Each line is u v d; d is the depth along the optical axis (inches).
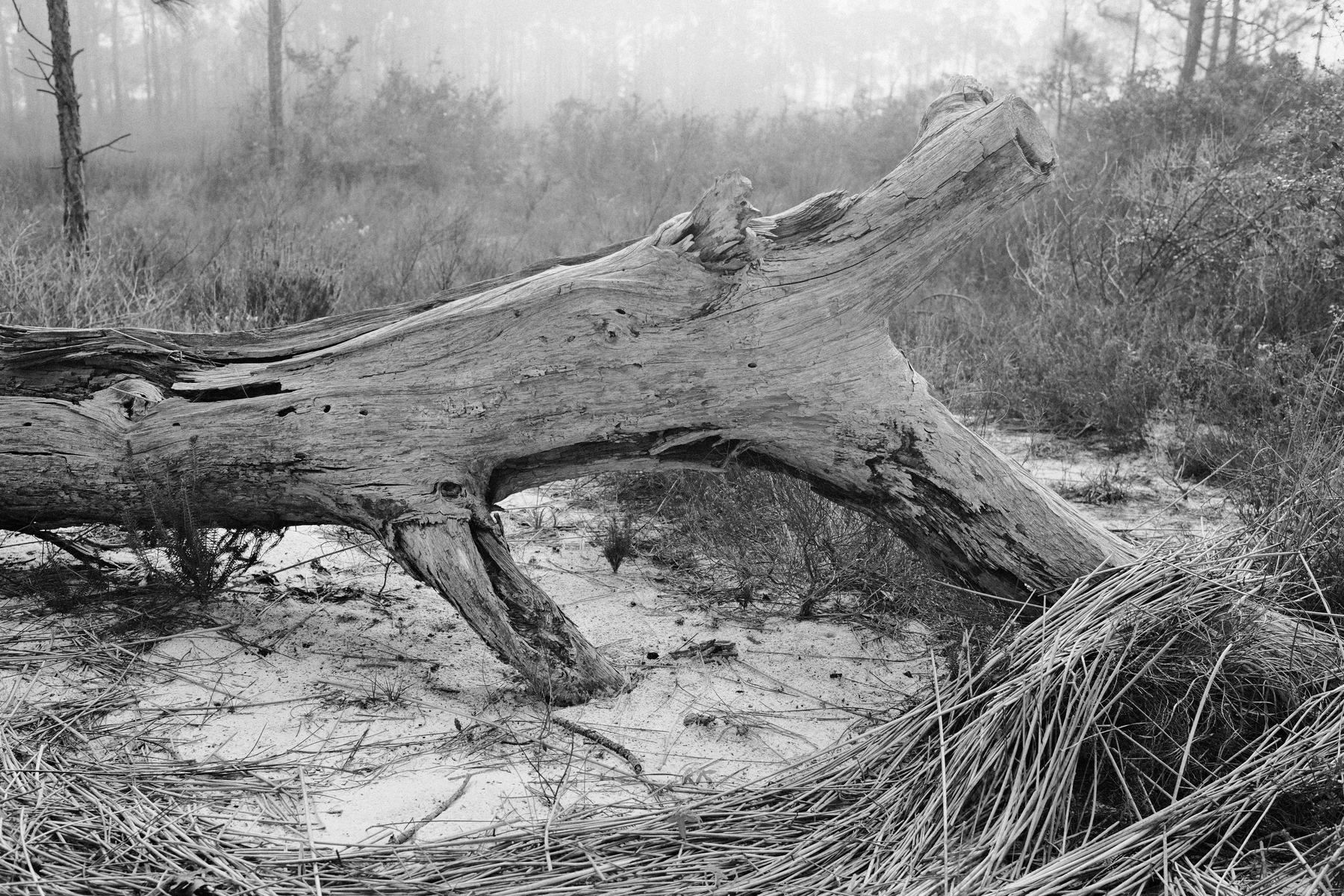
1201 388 247.8
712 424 129.9
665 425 129.7
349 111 839.7
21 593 144.7
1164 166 349.7
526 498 201.0
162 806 96.3
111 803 96.1
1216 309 279.0
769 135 888.9
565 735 115.8
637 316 126.0
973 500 125.5
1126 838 91.0
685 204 563.8
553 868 89.2
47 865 86.0
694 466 136.3
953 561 130.6
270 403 135.7
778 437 130.4
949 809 95.5
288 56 895.1
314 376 135.8
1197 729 105.5
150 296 266.4
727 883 87.8
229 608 144.5
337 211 580.7
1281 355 232.7
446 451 131.2
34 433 140.8
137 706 116.1
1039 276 336.2
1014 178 125.3
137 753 106.3
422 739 113.3
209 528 146.7
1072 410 265.0
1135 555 125.5
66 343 143.9
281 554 165.8
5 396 143.0
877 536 152.6
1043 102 781.9
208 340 144.4
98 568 153.5
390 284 357.4
